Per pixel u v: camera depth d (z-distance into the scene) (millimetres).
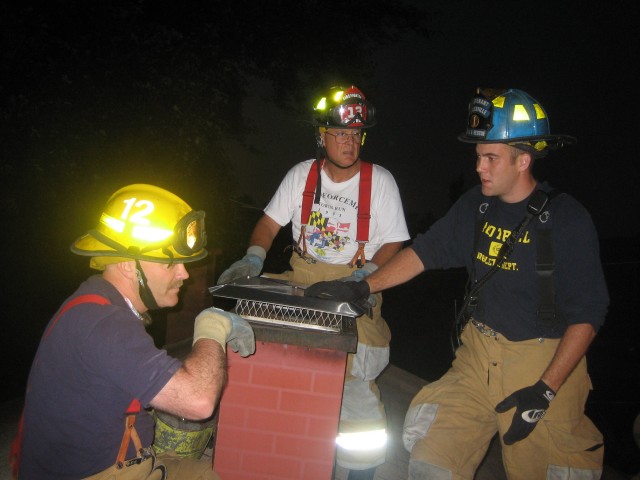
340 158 2943
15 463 2018
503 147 2293
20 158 6145
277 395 2535
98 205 6609
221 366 1952
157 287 2023
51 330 1889
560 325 2340
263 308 2564
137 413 1959
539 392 2205
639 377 5863
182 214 2047
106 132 6848
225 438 2588
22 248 6457
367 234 3031
